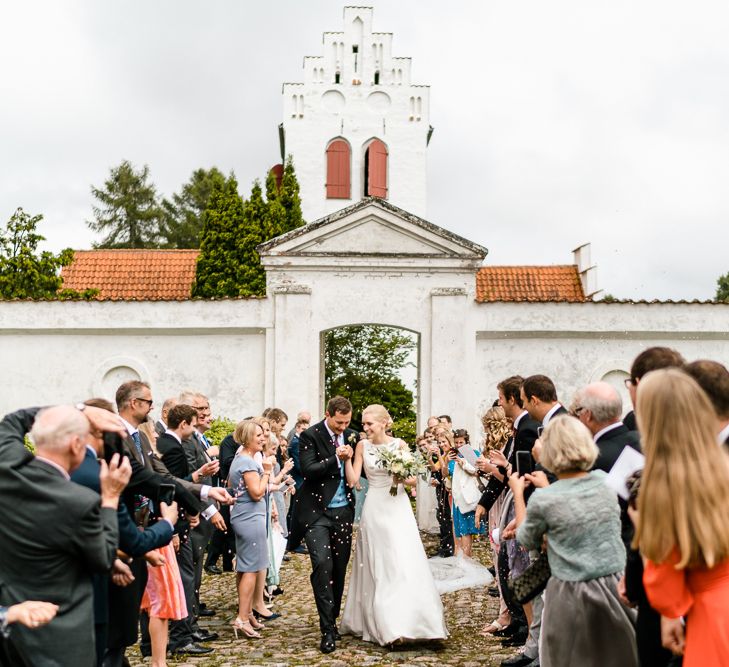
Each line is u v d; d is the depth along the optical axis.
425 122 34.12
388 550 7.36
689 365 4.20
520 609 7.36
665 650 4.02
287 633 7.83
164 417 8.39
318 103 33.97
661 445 3.38
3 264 20.08
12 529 4.02
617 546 4.55
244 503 7.80
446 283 15.34
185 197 52.25
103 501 4.30
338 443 7.84
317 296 15.33
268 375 15.27
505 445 8.22
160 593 6.26
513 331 15.22
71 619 4.06
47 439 4.09
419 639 7.07
